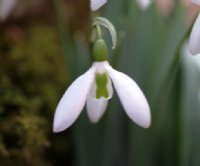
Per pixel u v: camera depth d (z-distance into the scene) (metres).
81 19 0.32
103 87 0.17
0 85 0.25
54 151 0.27
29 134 0.22
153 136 0.23
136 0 0.23
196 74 0.24
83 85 0.17
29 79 0.28
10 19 0.30
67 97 0.16
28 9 0.31
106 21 0.18
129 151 0.24
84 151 0.24
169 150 0.24
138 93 0.16
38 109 0.26
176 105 0.24
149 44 0.24
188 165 0.24
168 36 0.23
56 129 0.16
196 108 0.24
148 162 0.24
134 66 0.24
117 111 0.24
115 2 0.23
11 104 0.24
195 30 0.16
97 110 0.18
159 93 0.22
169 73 0.21
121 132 0.24
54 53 0.29
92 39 0.19
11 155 0.22
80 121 0.23
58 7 0.25
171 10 0.28
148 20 0.24
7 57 0.28
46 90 0.27
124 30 0.23
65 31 0.25
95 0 0.16
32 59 0.28
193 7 0.26
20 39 0.29
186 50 0.24
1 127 0.22
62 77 0.28
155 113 0.22
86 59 0.23
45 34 0.30
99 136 0.23
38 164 0.25
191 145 0.23
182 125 0.23
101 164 0.24
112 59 0.21
